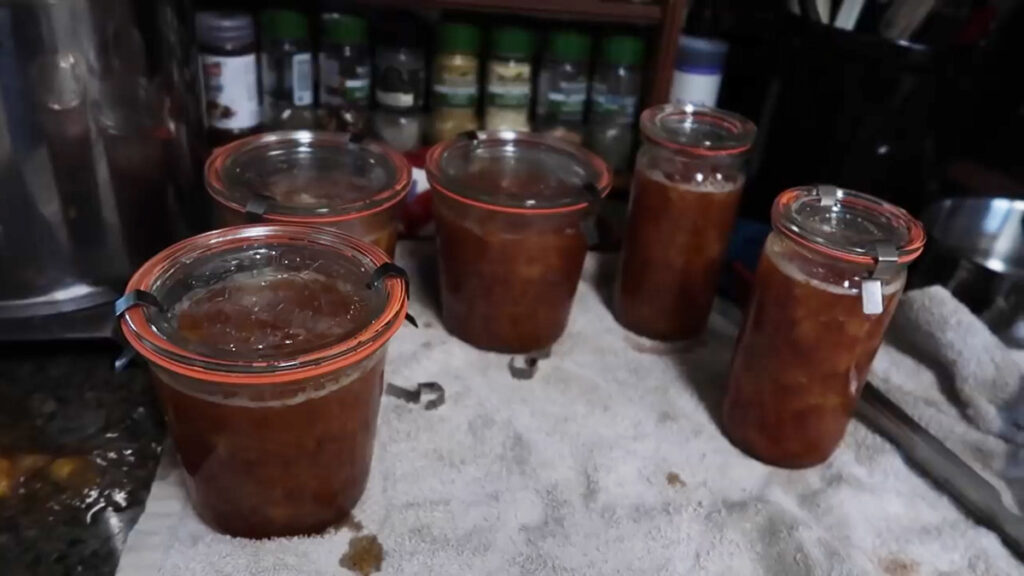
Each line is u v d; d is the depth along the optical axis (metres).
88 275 0.42
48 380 0.42
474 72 0.56
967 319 0.46
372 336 0.31
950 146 0.58
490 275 0.46
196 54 0.50
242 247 0.36
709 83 0.55
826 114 0.52
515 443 0.42
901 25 0.49
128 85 0.40
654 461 0.42
